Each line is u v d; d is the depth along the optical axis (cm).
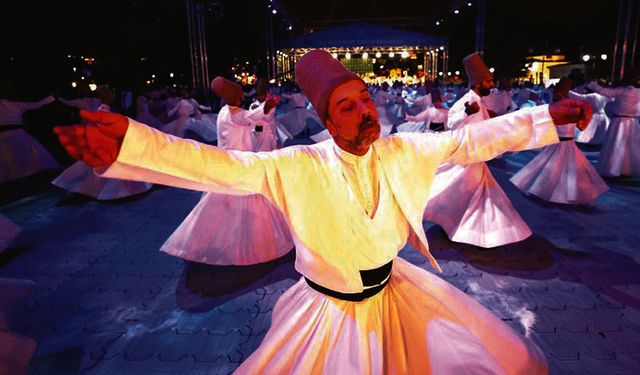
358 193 149
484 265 432
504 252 461
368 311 154
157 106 1500
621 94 756
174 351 311
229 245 416
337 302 154
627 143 762
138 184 725
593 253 454
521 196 676
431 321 157
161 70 2262
